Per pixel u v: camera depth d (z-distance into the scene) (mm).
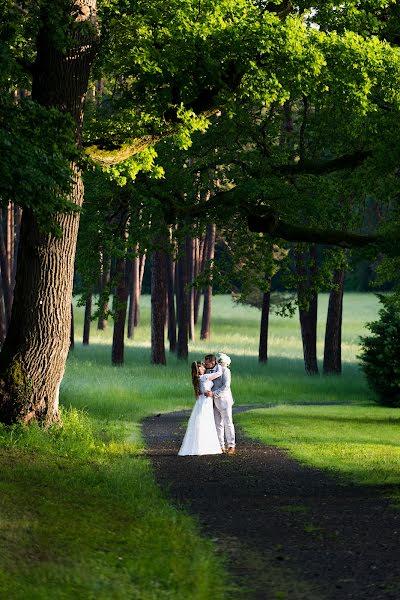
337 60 24203
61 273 22672
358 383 52500
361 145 31812
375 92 28406
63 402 34406
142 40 22406
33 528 11891
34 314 22531
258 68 23344
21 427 22000
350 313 118438
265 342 65750
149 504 14539
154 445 24859
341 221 33719
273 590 9766
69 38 20344
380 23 27094
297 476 18766
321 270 37906
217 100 24109
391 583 9977
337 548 11703
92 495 14984
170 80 24047
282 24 23344
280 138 34906
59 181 15734
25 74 24156
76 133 22391
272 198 30984
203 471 19484
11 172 14977
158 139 24047
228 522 13492
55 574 9734
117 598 9148
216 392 22984
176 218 32219
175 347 70312
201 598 9359
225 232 35344
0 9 18188
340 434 28547
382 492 16453
